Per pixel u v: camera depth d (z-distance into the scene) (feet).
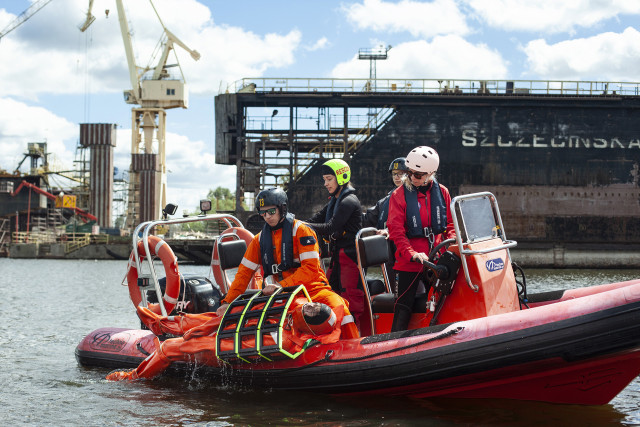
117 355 25.23
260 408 19.44
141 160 250.37
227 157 150.10
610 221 149.89
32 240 235.61
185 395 21.13
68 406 20.11
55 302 56.13
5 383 23.32
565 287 75.31
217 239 27.58
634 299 16.39
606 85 148.15
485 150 149.38
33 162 298.76
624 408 19.35
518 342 17.40
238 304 21.36
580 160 149.89
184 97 274.77
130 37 274.36
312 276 20.45
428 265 19.21
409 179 20.39
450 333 18.42
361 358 19.47
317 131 156.04
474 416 18.44
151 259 25.21
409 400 19.95
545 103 148.05
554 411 18.90
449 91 149.18
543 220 150.30
